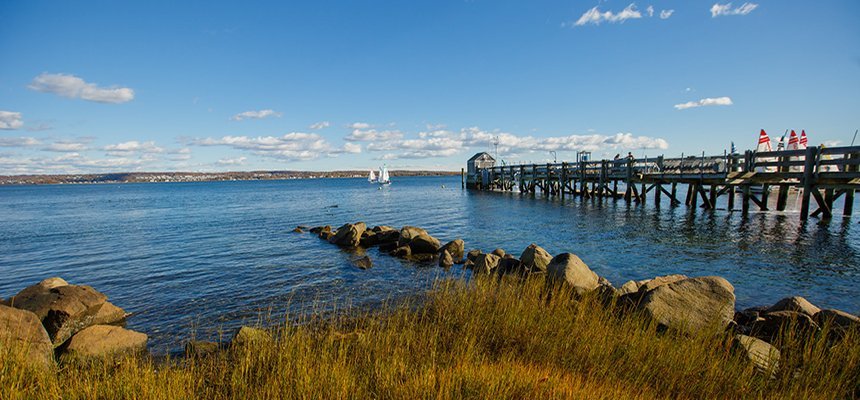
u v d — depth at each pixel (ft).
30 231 81.92
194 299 34.81
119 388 15.47
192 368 17.76
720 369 16.65
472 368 16.14
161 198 216.95
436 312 24.63
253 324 28.66
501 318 21.79
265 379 16.63
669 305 22.43
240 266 47.21
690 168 90.63
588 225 75.87
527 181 175.11
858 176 54.85
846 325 20.33
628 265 45.24
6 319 20.57
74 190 404.57
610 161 114.32
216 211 125.59
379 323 23.82
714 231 63.93
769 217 74.59
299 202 162.09
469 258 48.16
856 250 48.26
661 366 17.10
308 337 20.25
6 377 15.65
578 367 17.43
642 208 100.27
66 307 25.43
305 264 47.88
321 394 14.42
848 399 15.83
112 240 68.80
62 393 15.19
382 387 15.06
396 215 105.09
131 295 36.37
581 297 25.20
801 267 41.96
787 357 18.56
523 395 14.58
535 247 35.83
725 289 22.91
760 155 71.15
